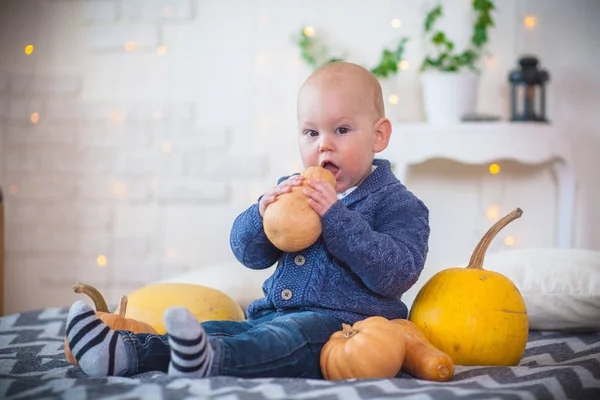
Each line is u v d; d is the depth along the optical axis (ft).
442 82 8.73
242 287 7.23
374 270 4.36
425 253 4.67
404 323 4.47
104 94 10.00
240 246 4.77
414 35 9.61
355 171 4.75
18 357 4.99
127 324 4.72
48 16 10.00
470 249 9.70
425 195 9.72
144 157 10.00
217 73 9.93
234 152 9.95
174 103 9.96
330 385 3.76
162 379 3.83
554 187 9.55
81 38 10.01
